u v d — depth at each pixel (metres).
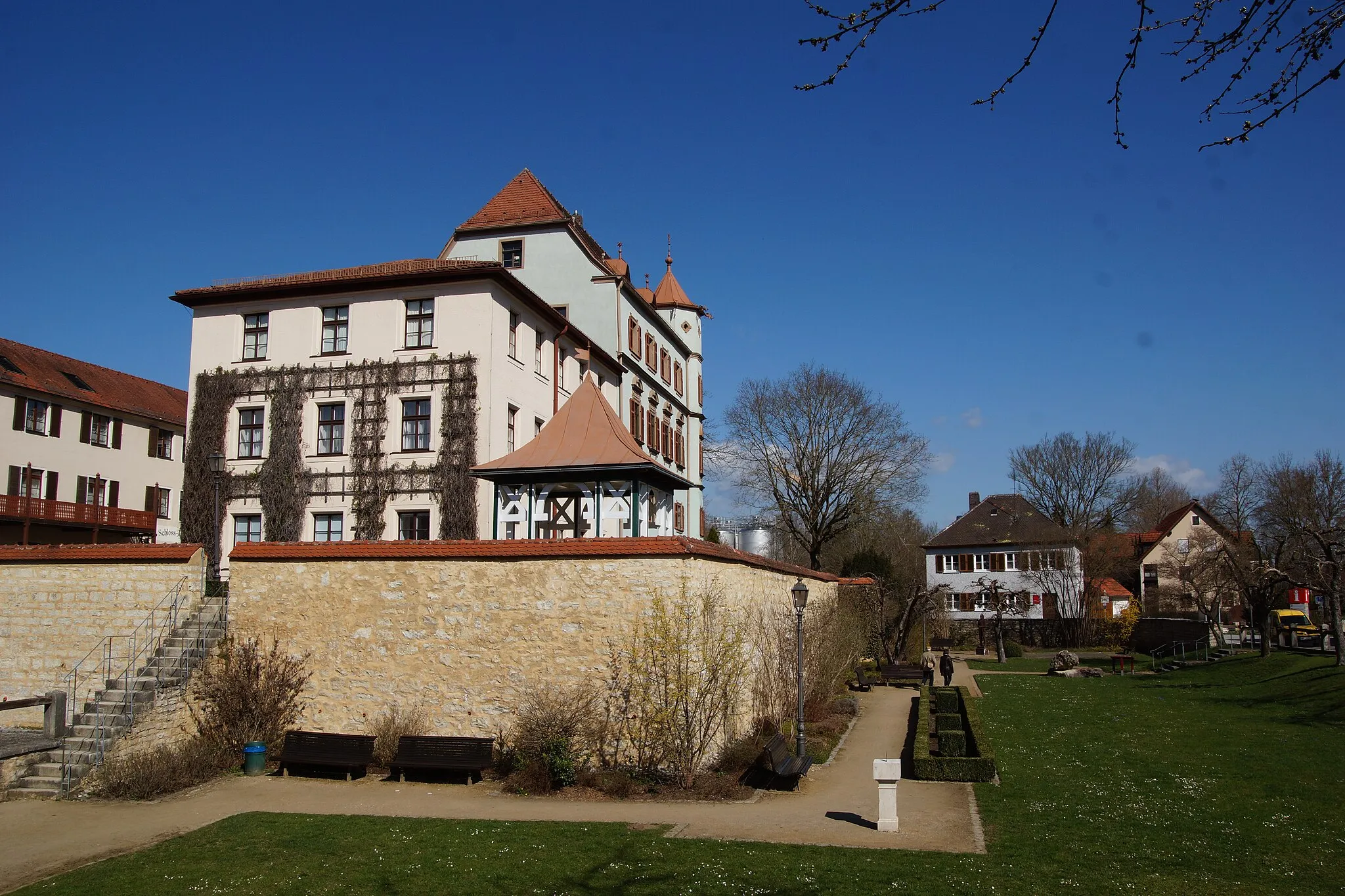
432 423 29.02
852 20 5.73
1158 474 93.19
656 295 53.88
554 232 39.59
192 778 17.44
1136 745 21.95
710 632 17.94
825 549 66.88
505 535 21.31
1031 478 70.31
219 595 24.67
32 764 17.47
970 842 13.41
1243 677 36.19
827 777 18.36
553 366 33.75
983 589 62.44
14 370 40.06
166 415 48.00
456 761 17.38
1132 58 5.80
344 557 19.31
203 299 30.94
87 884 11.81
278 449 29.80
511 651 18.16
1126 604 68.44
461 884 11.54
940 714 24.77
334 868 12.20
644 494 21.25
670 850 12.84
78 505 40.44
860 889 11.05
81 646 20.38
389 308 29.86
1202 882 11.28
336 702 19.00
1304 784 17.20
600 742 17.39
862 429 55.72
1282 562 41.97
